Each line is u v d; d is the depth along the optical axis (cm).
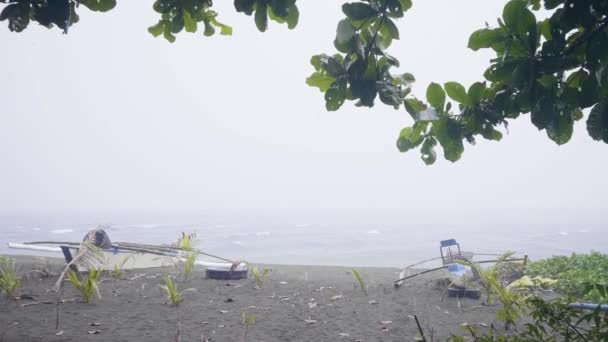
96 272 824
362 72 186
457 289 893
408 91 200
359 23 192
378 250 5288
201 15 248
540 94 183
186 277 1065
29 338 582
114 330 636
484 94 206
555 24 174
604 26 168
